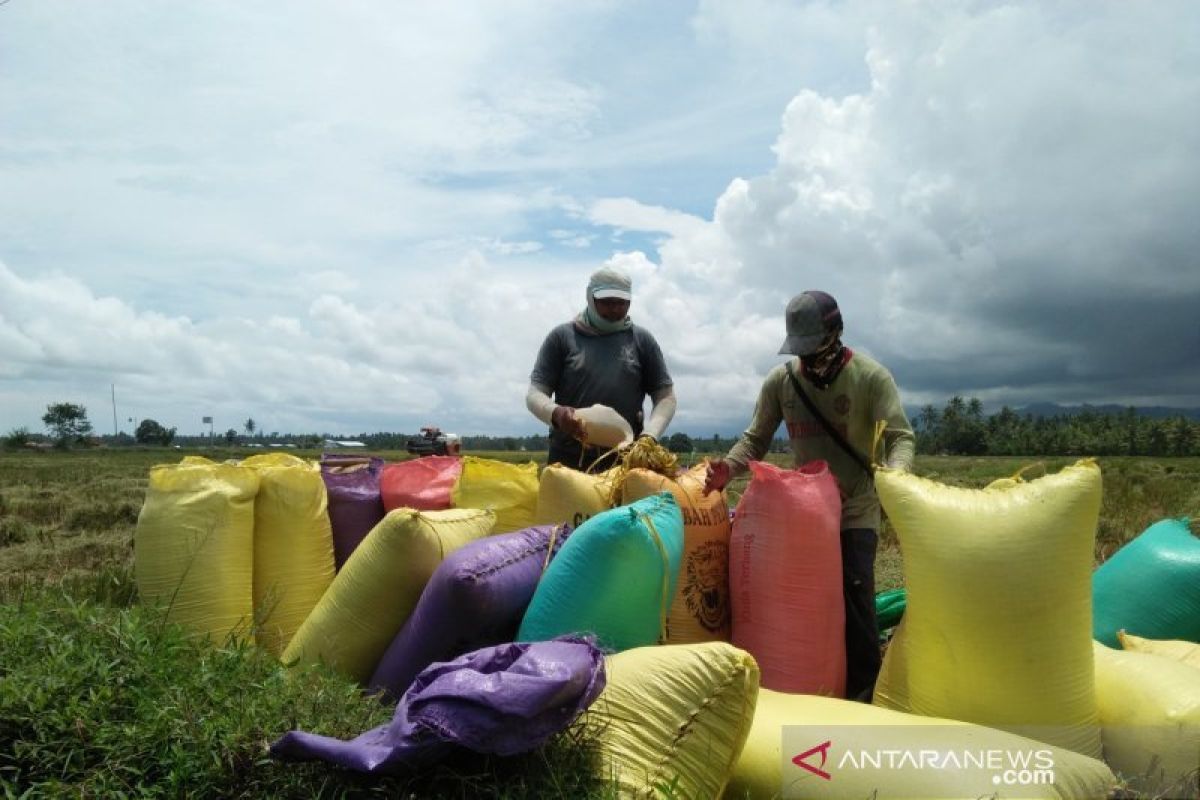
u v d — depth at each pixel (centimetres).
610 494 445
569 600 348
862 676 435
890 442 421
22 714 299
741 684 292
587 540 350
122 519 1427
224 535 440
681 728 291
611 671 309
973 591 329
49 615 379
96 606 396
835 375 436
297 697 323
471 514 434
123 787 284
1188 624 411
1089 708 332
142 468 4041
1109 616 427
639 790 280
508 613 365
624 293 527
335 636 398
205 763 287
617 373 538
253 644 415
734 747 294
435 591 358
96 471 3578
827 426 442
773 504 404
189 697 311
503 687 260
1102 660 359
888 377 430
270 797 282
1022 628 325
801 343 416
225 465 461
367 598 396
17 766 291
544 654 279
